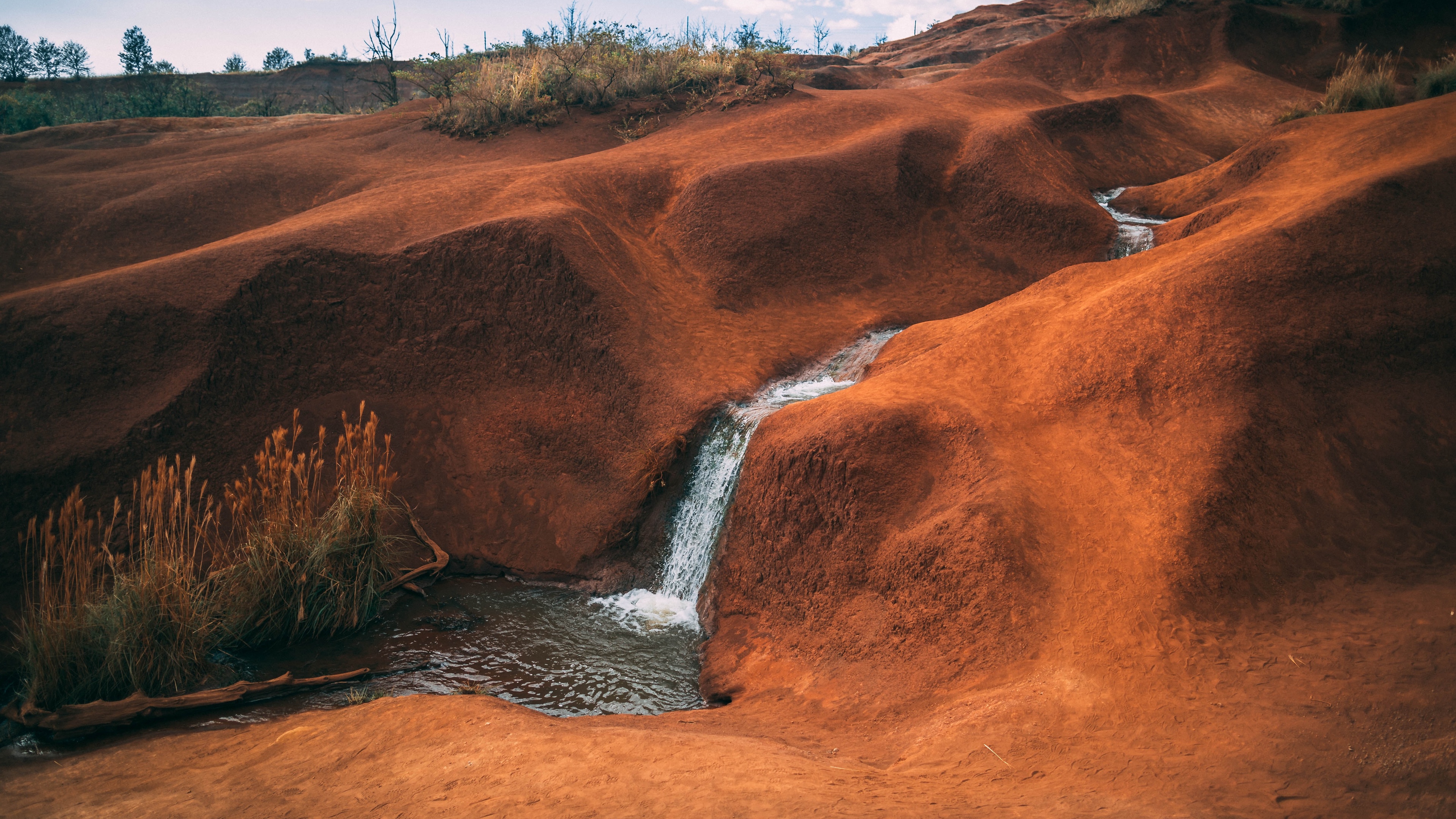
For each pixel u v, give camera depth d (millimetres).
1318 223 10188
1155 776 4992
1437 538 7656
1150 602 7160
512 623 10859
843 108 21641
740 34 25281
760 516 10539
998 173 17641
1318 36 29469
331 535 10250
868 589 9016
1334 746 5098
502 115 23359
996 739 5793
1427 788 4473
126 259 16109
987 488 8719
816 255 16438
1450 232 9891
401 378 13977
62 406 12031
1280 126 16750
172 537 8789
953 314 15633
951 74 37344
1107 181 19891
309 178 19250
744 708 8273
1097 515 8336
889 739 6473
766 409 12188
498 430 13547
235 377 12953
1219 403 8773
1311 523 7785
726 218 16500
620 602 11484
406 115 25438
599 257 14734
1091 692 6301
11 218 16453
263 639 9734
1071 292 12492
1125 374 9633
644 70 25016
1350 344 9102
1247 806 4508
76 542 8250
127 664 8117
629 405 13133
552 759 5570
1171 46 29688
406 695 8492
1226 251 10219
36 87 48125
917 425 9938
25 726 7730
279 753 6719
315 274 14086
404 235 15281
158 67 54250
